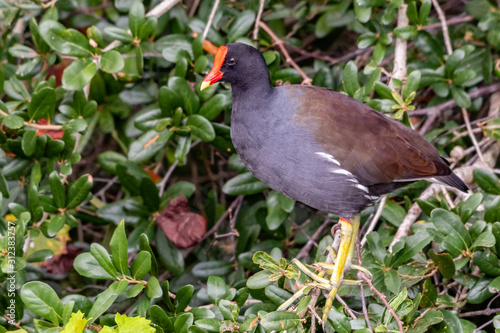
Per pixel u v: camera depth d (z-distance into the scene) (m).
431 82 9.02
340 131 7.17
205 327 6.25
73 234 11.34
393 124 7.55
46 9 9.62
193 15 11.50
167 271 9.96
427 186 9.01
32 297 6.35
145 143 8.73
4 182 8.44
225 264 9.34
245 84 7.36
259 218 9.47
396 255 7.06
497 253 6.98
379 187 7.48
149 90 10.22
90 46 8.59
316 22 11.79
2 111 8.12
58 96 9.48
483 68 9.59
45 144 8.28
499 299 9.02
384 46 9.05
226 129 8.88
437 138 9.45
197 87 8.91
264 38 10.20
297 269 6.61
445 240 7.04
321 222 9.73
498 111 9.58
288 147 7.15
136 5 8.76
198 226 9.06
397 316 6.01
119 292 6.55
